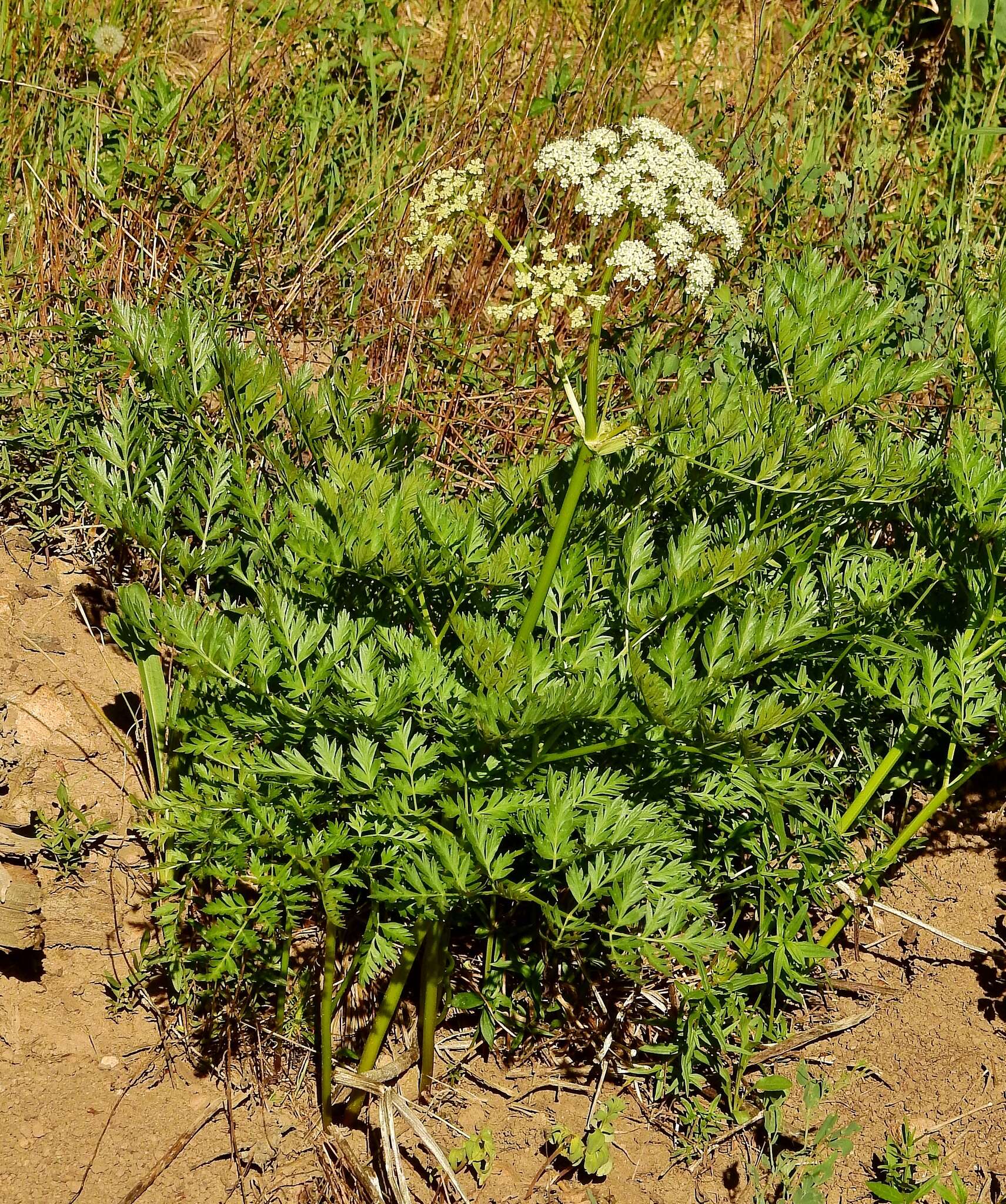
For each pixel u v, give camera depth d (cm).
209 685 236
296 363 378
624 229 235
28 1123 228
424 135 443
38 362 336
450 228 402
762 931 251
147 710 260
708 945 221
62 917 254
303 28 450
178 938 251
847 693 284
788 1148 250
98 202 389
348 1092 243
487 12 518
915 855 309
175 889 236
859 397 295
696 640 268
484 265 435
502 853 249
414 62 472
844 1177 248
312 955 260
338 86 450
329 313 389
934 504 307
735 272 400
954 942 290
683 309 395
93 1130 230
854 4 527
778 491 265
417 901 220
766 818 261
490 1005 246
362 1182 230
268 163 416
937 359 374
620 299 403
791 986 268
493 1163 242
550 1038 262
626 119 445
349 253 405
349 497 243
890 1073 267
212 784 232
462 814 215
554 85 459
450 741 230
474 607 257
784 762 233
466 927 268
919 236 450
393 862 225
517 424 369
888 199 463
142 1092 238
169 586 297
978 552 288
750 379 317
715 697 234
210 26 477
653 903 225
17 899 246
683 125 473
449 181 236
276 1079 245
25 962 247
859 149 462
